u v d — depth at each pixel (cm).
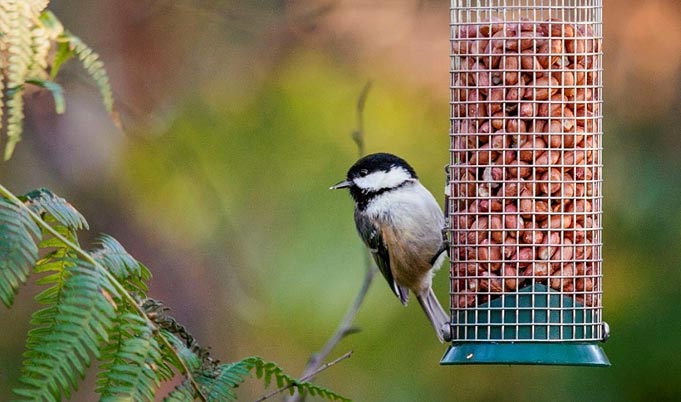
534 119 812
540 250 807
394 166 1027
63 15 1230
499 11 888
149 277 485
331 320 1304
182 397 464
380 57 1318
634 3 1166
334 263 1325
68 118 1197
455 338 812
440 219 1015
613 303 1145
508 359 785
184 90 1295
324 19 1314
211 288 1280
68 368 409
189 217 1290
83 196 1233
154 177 1273
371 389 1276
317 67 1327
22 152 1188
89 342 418
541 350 788
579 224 814
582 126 820
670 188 1159
